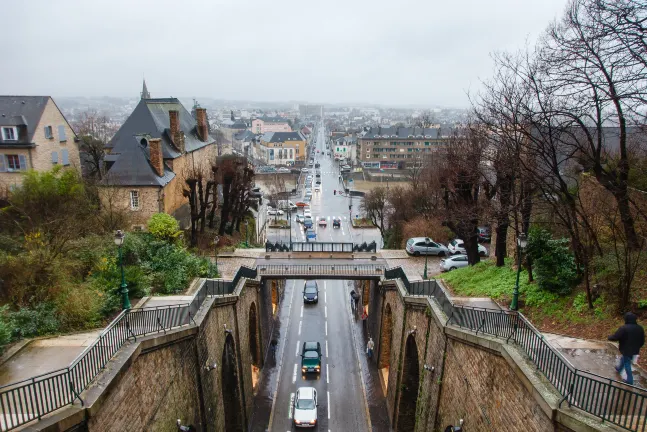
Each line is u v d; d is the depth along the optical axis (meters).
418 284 21.44
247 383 25.77
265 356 32.91
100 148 49.69
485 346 13.16
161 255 26.25
